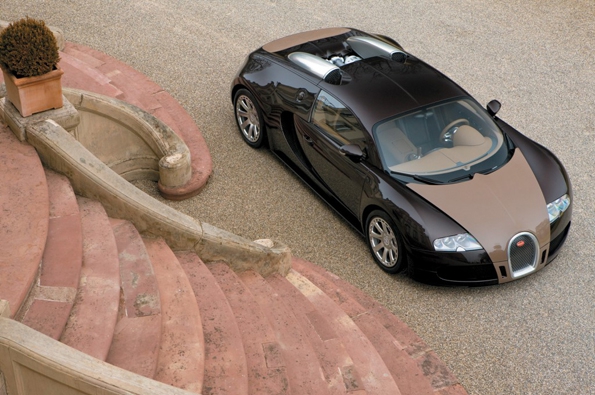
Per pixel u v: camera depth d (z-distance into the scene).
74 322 4.24
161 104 9.01
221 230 5.98
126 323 4.46
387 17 11.88
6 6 11.12
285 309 5.65
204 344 4.66
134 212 5.51
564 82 10.34
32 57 5.31
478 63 10.73
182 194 7.58
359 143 7.14
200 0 11.97
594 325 6.47
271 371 4.73
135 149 7.58
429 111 7.28
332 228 7.54
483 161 7.06
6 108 5.60
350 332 5.78
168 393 3.36
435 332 6.38
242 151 8.59
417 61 7.96
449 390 5.53
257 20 11.45
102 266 4.79
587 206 7.95
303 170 7.91
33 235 4.66
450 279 6.58
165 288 5.04
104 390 3.32
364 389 5.07
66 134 5.47
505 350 6.21
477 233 6.46
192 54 10.40
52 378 3.39
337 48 8.28
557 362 6.10
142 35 10.76
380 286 6.88
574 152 8.87
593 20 12.09
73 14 11.12
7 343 3.38
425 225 6.48
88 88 8.00
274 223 7.52
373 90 7.41
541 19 12.07
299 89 7.79
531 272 6.68
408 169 6.92
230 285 5.66
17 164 5.33
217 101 9.46
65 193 5.30
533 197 6.76
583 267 7.12
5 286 4.18
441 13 12.12
